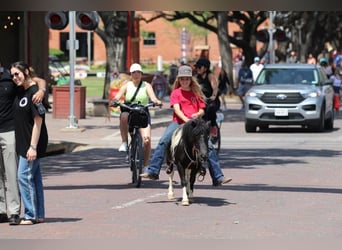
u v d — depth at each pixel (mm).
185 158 13008
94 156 21500
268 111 27516
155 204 13430
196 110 13703
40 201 11766
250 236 10758
